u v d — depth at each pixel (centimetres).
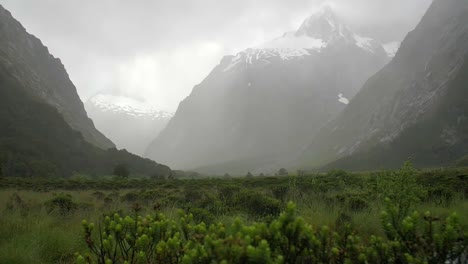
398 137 14600
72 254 575
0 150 8562
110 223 358
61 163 10575
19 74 16712
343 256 283
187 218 366
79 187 3541
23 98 12950
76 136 12962
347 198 828
